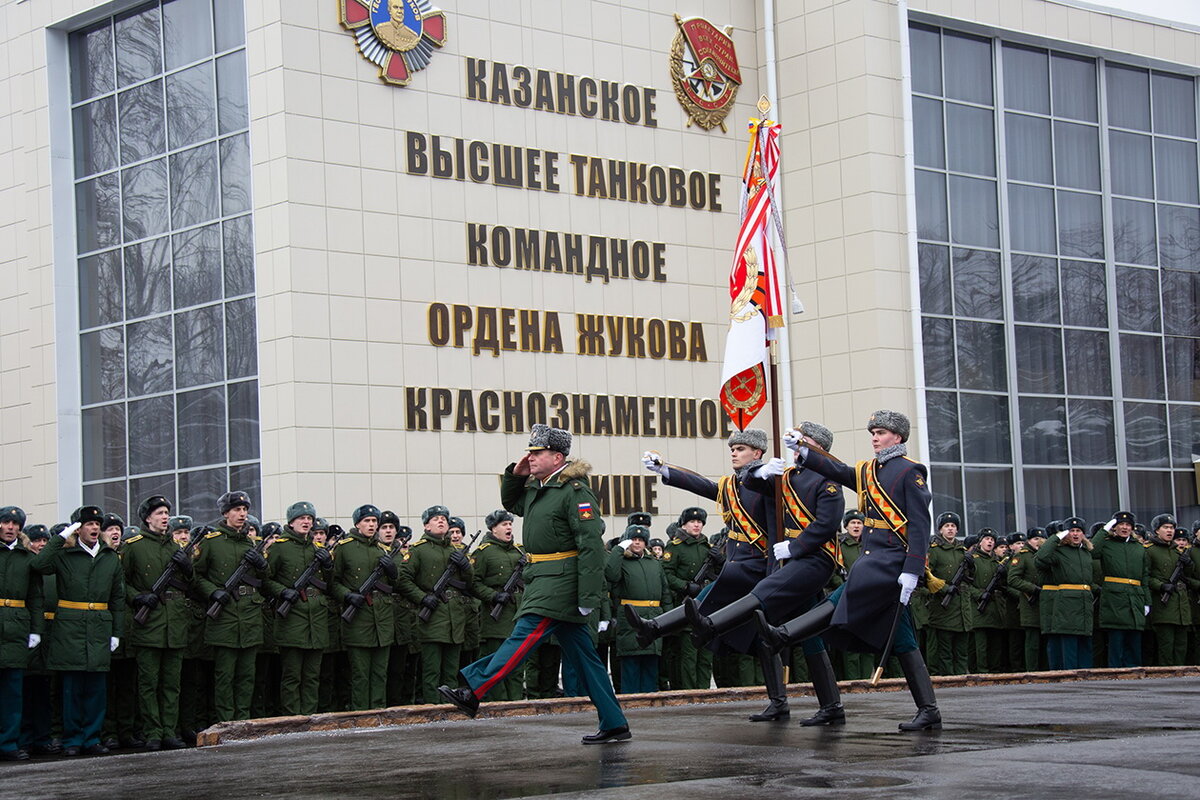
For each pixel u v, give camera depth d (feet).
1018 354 94.89
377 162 74.59
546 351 79.36
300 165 72.38
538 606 32.45
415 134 75.82
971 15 93.45
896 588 33.42
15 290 88.17
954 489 90.99
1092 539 69.21
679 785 25.22
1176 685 49.88
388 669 55.88
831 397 87.66
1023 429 94.68
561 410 79.61
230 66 76.38
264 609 52.31
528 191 79.51
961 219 92.99
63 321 83.92
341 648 53.26
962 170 93.40
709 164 86.84
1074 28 98.63
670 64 85.61
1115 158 101.40
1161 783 23.54
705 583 58.44
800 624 33.94
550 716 42.86
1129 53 101.19
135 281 81.35
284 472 71.72
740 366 43.27
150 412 80.28
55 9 84.38
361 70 74.49
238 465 75.31
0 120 89.25
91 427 83.41
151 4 80.79
